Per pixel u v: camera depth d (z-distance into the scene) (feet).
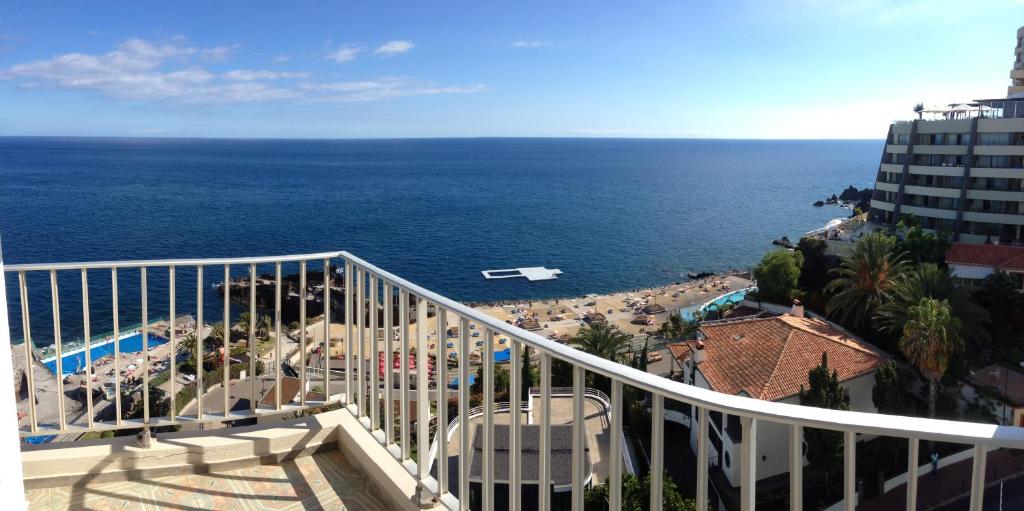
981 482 5.60
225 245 284.41
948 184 163.53
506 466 46.57
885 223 180.55
